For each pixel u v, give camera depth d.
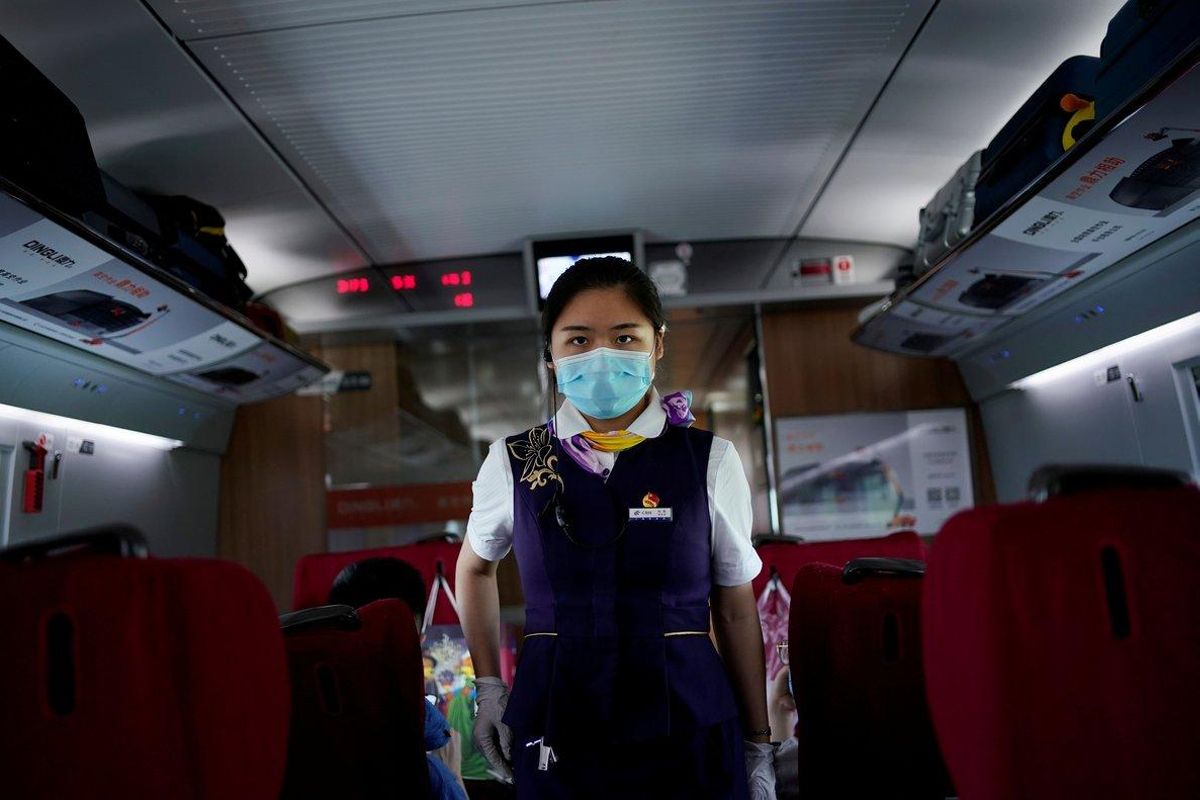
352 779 1.73
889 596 1.80
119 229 3.79
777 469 6.27
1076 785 1.00
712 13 3.43
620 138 4.52
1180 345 4.10
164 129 4.00
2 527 4.13
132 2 3.07
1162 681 1.01
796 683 2.03
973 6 3.39
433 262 6.29
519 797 1.40
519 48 3.61
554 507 1.43
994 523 0.99
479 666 1.65
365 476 6.43
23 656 1.09
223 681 1.13
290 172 4.61
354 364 6.56
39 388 4.16
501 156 4.65
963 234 4.12
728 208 5.59
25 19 3.07
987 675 0.99
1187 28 2.51
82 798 1.09
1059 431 5.28
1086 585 1.00
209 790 1.11
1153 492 1.04
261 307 5.27
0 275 3.16
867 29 3.57
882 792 1.88
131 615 1.07
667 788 1.33
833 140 4.62
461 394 6.58
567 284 1.53
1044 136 3.50
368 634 1.75
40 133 3.05
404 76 3.77
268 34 3.35
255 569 6.29
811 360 6.38
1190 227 3.47
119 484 5.13
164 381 5.05
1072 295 4.34
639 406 1.58
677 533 1.41
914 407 6.31
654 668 1.35
